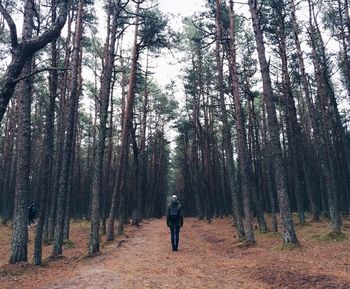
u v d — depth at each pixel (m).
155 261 11.23
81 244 17.94
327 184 15.86
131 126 26.91
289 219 12.13
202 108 37.31
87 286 7.82
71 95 13.67
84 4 17.53
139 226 29.12
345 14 19.38
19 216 10.79
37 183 40.34
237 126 15.31
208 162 37.12
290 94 22.03
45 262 11.52
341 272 8.00
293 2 19.58
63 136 20.03
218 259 11.60
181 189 75.50
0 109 6.00
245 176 14.74
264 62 13.03
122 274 9.10
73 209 40.88
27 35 10.41
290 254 10.91
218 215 40.94
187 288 7.49
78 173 40.28
